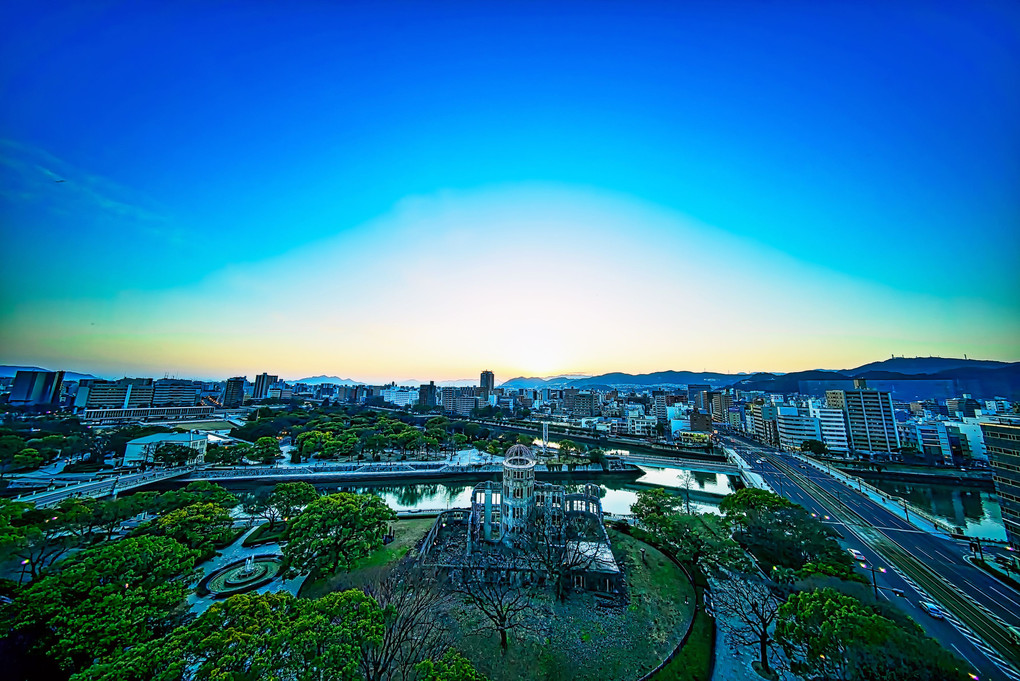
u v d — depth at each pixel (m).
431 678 37.78
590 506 104.44
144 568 53.25
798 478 154.50
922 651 39.16
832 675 42.25
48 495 115.69
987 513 127.81
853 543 89.56
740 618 62.62
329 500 80.19
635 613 63.91
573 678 50.19
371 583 69.31
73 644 40.34
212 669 36.03
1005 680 47.78
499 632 58.19
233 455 175.50
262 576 73.25
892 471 175.50
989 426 90.31
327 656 38.59
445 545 87.19
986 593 68.06
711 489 156.75
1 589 53.12
